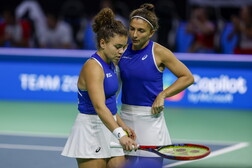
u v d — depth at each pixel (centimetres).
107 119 1582
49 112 3806
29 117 3662
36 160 2572
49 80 4100
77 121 1706
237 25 4162
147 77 1850
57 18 4441
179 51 4228
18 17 4453
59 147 2847
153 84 1866
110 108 1712
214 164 2552
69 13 4472
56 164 2498
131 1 4403
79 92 1694
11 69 4125
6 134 3172
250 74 3888
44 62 4075
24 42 4369
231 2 4400
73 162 2536
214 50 4206
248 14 4147
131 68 1853
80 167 1723
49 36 4350
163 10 4334
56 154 2688
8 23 4350
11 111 3831
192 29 4188
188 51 4206
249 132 3312
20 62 4106
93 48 4309
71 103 4072
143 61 1842
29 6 4428
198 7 4303
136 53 1856
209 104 3956
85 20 4372
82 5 4500
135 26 1781
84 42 4338
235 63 3884
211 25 4197
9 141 2988
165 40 4203
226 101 3938
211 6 4406
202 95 3953
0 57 4106
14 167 2445
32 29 4372
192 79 1855
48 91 4112
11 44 4369
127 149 1571
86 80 1630
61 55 4034
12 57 4094
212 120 3625
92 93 1606
